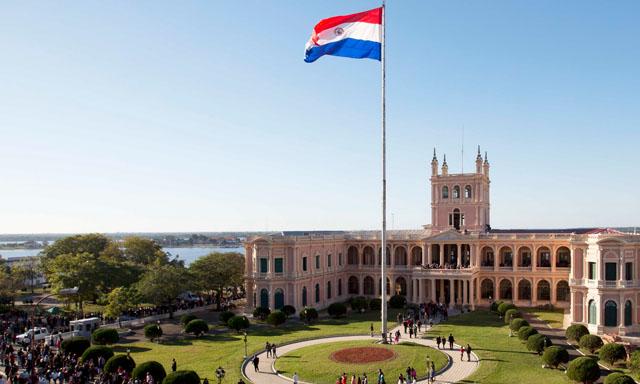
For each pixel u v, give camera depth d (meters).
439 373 58.22
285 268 100.31
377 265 123.38
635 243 79.75
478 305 111.56
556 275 107.19
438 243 115.06
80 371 54.75
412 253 122.81
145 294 92.25
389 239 121.38
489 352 66.69
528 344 65.88
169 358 66.31
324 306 112.31
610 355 58.91
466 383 54.59
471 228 117.62
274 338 77.62
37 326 83.50
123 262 118.19
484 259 116.81
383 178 71.25
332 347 69.25
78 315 94.31
